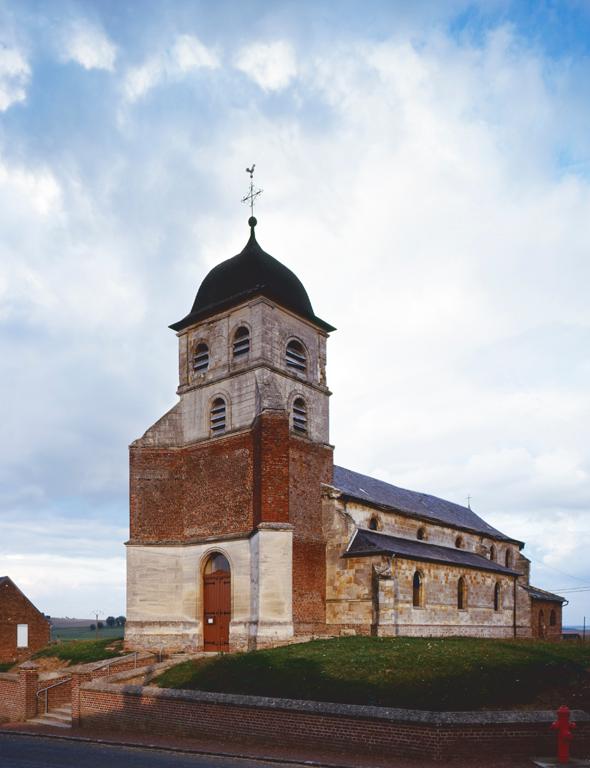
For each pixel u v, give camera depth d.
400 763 13.48
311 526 29.20
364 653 20.11
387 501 37.59
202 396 30.44
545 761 13.23
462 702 15.74
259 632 25.03
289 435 28.42
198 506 29.22
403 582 30.12
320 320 31.84
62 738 18.33
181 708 17.52
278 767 13.76
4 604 43.62
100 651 28.14
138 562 28.81
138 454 30.06
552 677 17.72
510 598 41.09
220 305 30.23
